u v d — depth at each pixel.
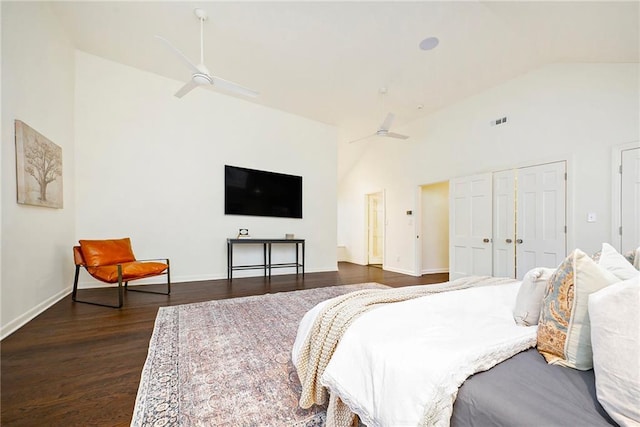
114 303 3.03
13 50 2.34
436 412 0.73
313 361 1.21
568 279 0.87
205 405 1.34
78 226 3.63
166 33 3.21
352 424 1.08
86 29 3.22
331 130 5.90
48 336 2.16
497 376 0.78
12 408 1.32
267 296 3.39
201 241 4.44
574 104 3.33
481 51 3.38
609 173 3.05
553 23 2.63
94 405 1.36
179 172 4.28
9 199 2.24
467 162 4.56
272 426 1.21
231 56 3.58
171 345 1.99
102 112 3.77
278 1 2.69
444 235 6.02
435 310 1.23
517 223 3.86
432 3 2.67
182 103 4.32
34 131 2.60
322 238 5.77
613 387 0.61
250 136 4.93
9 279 2.22
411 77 4.00
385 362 0.88
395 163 6.02
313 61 3.66
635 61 2.88
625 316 0.63
